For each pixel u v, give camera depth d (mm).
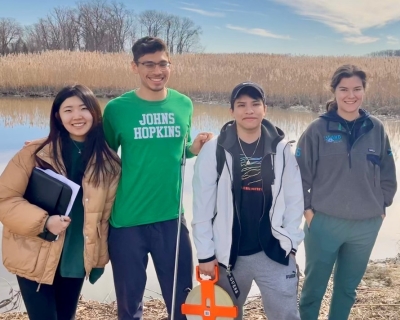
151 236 2602
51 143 2377
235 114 2338
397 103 13148
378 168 2652
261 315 3230
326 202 2648
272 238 2402
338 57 23984
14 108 14320
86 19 51625
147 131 2572
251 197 2381
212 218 2447
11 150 7965
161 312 3299
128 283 2555
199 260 2416
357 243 2691
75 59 19516
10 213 2266
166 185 2596
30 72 17750
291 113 13555
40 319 2361
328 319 2939
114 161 2508
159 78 2580
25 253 2305
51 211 2322
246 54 26844
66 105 2334
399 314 3213
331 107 2738
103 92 17719
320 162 2666
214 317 2430
